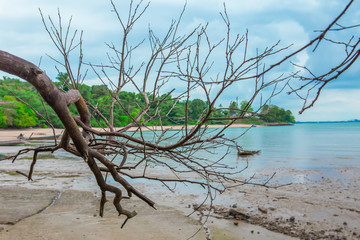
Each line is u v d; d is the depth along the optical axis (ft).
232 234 17.75
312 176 38.75
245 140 144.05
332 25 3.81
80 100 8.23
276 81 6.02
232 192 28.63
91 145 8.85
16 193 27.25
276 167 47.75
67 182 33.58
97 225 18.70
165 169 43.55
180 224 19.29
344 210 22.66
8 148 79.82
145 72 9.50
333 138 161.68
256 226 19.20
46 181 33.96
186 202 25.07
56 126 258.37
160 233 17.56
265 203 24.63
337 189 30.17
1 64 4.86
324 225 19.38
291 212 22.16
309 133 245.86
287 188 30.58
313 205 24.02
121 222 19.40
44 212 21.42
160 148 7.94
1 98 259.19
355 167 47.37
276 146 102.83
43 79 5.36
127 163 50.85
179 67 6.41
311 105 4.51
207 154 69.87
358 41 3.91
